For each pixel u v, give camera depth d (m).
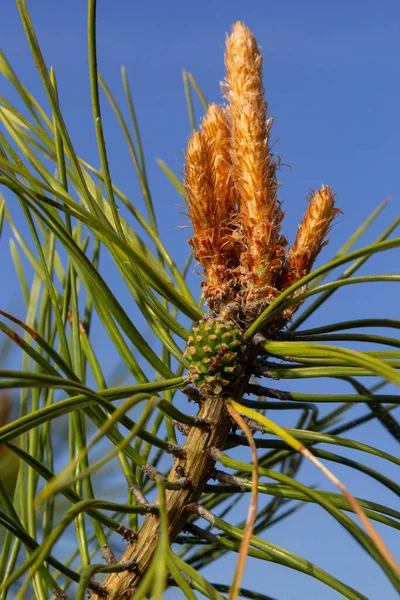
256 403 0.45
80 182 0.44
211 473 0.44
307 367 0.44
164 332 0.46
